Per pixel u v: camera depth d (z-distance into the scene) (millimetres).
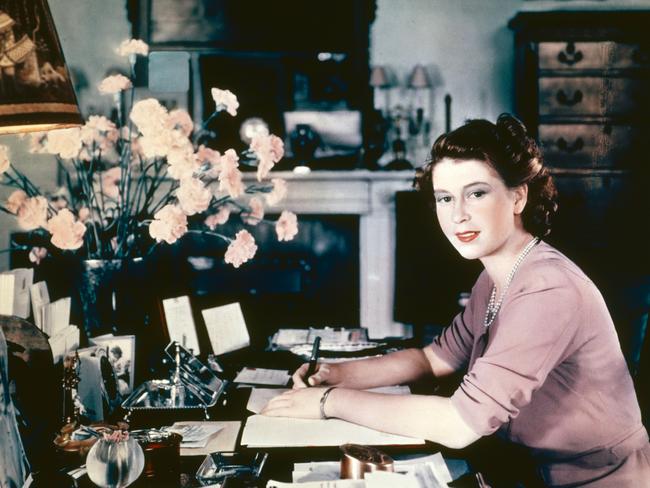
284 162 3795
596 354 1205
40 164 3621
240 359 2035
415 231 3760
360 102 3838
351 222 3842
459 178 1214
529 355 1155
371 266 3854
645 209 3639
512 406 1155
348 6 3795
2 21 888
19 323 1205
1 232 3551
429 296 3754
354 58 3820
